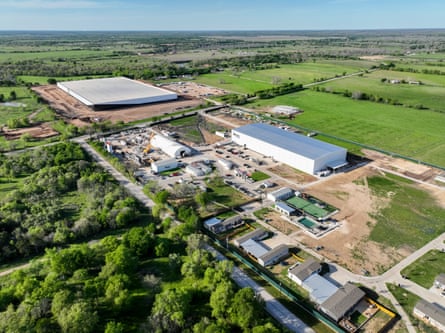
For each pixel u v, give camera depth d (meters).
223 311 46.25
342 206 79.00
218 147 118.56
